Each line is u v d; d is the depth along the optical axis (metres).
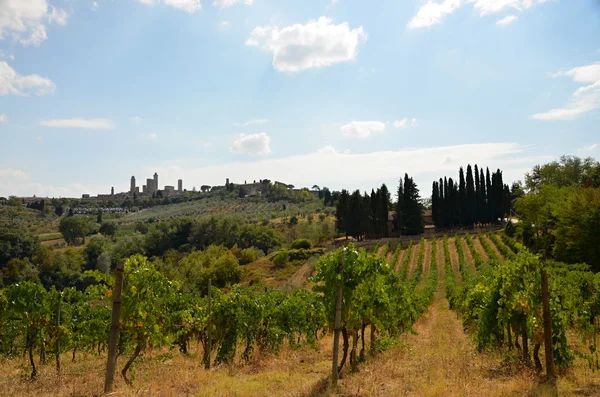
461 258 53.12
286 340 19.41
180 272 61.44
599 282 17.53
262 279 58.75
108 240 97.38
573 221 39.12
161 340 10.34
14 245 64.25
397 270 52.97
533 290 10.46
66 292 13.71
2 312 11.91
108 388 8.47
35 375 11.17
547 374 9.00
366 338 19.89
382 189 79.56
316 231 86.75
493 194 79.12
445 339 17.22
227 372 11.27
